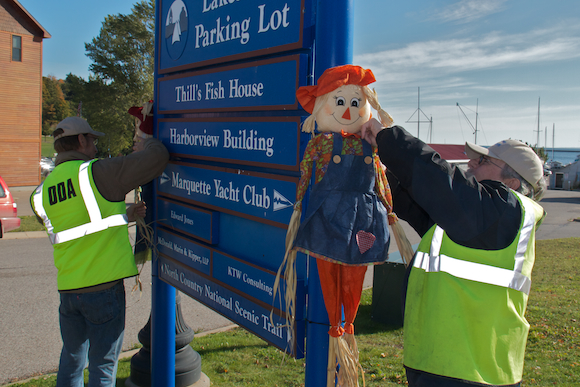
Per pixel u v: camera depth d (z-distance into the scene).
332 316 1.77
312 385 1.93
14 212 11.57
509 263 1.62
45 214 2.71
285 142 2.05
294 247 1.75
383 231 1.73
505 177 1.90
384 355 4.57
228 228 2.58
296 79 1.96
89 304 2.64
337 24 1.83
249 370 4.33
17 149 23.84
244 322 2.41
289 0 2.01
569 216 19.66
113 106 39.38
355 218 1.68
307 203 1.91
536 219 1.72
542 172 1.92
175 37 3.07
